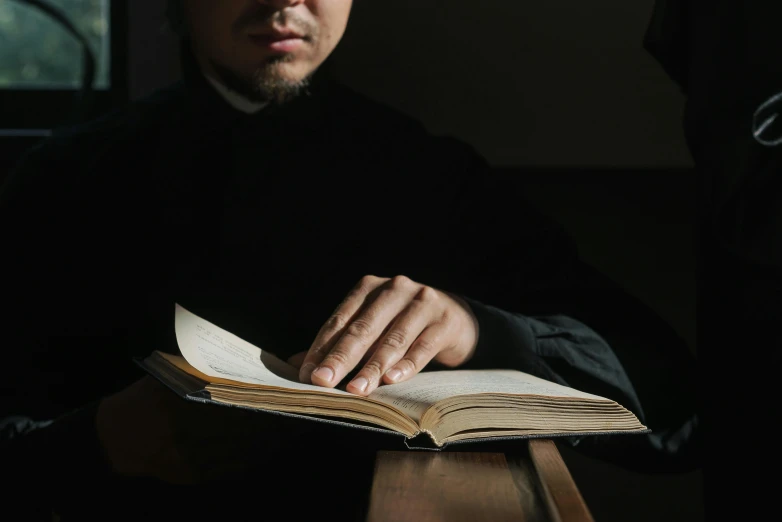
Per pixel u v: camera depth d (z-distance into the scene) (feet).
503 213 3.76
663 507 4.62
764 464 3.01
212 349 2.16
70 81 4.91
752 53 2.71
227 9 3.09
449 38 4.56
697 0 2.96
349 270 3.48
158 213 3.43
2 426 2.83
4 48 4.93
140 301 3.35
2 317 3.30
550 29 4.51
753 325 3.02
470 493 1.69
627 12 4.46
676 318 4.70
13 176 3.57
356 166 3.60
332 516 2.68
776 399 2.93
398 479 1.79
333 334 2.40
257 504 2.75
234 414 2.17
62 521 2.53
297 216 3.45
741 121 2.69
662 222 4.70
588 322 3.37
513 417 2.09
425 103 4.59
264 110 3.47
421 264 3.58
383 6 4.56
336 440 2.75
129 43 4.68
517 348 2.81
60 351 3.34
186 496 2.73
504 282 3.59
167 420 2.26
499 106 4.56
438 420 1.95
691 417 3.25
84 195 3.47
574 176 4.74
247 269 3.36
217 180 3.43
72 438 2.38
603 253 4.73
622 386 3.02
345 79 4.60
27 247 3.40
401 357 2.37
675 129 4.47
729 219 2.79
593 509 4.65
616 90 4.50
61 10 4.87
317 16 3.14
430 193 3.68
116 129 3.68
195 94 3.51
